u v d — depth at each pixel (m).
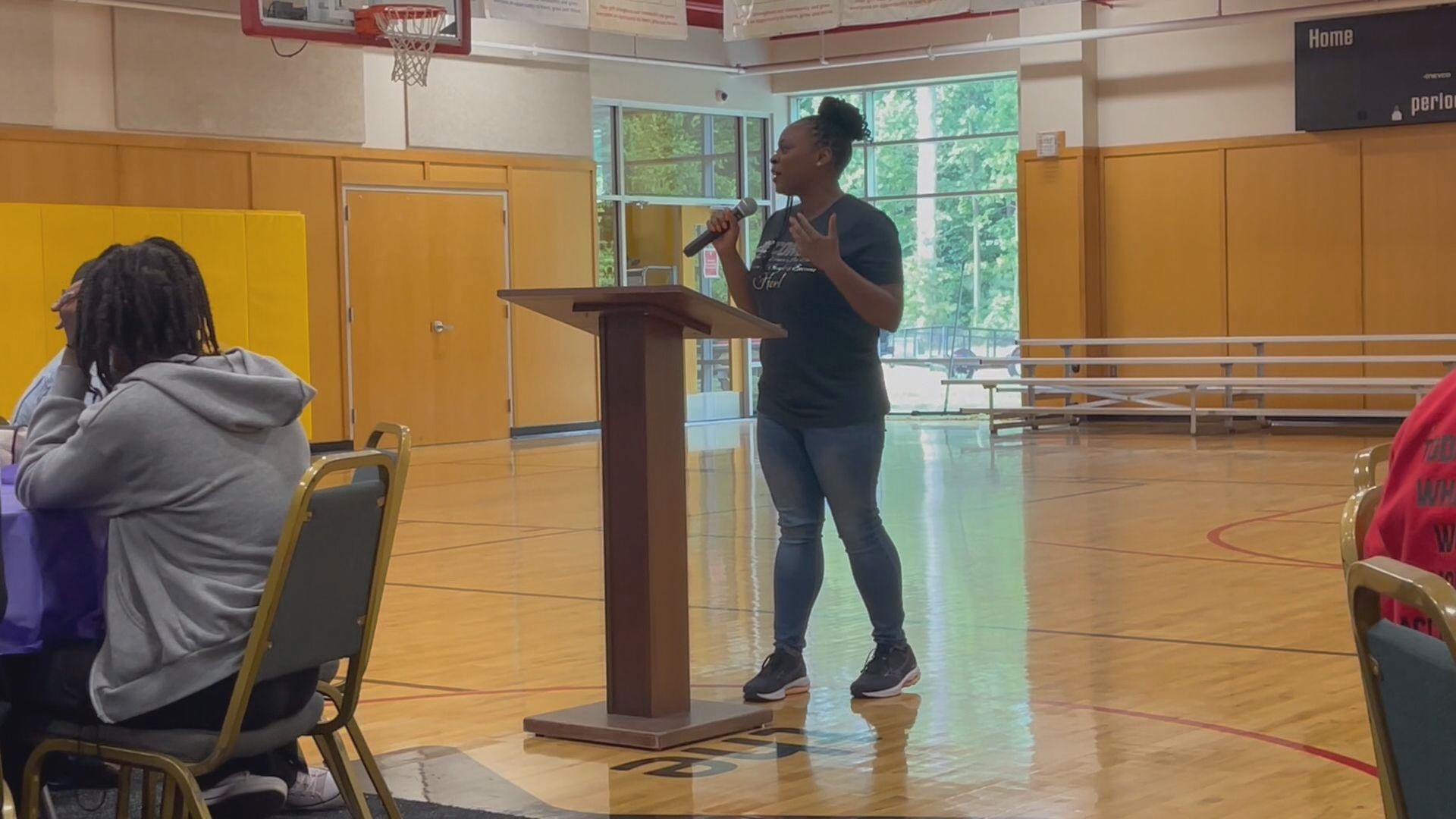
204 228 12.18
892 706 4.25
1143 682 4.48
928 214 16.58
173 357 2.63
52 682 2.57
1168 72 14.86
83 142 12.10
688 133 16.70
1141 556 6.89
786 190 4.27
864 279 4.02
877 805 3.32
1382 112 13.69
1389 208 13.80
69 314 2.70
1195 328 14.88
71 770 2.95
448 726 4.13
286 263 12.66
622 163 16.08
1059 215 15.23
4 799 2.43
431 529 8.52
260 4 11.20
